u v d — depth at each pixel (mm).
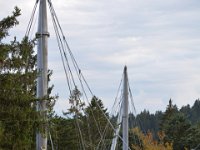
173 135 77375
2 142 17156
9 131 17547
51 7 22453
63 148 48500
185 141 76562
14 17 18375
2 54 17734
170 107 88562
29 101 18250
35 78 18797
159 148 59938
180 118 78375
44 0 20203
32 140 19109
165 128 78875
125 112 38281
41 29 20031
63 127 48969
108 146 55344
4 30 18266
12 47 18359
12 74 18109
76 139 48812
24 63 18719
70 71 23438
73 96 26938
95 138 51750
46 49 20016
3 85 17875
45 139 19422
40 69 19719
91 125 52031
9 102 17891
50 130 21203
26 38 18766
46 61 19938
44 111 18859
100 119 54031
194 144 76438
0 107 17672
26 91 18609
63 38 22953
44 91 19719
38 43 19969
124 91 38094
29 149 18938
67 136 49031
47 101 20156
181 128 77562
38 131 18172
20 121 17672
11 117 17625
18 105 18047
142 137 59500
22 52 18562
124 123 38031
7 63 18156
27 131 17734
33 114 18094
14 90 18109
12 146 17500
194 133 77500
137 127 57531
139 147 59562
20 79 18453
